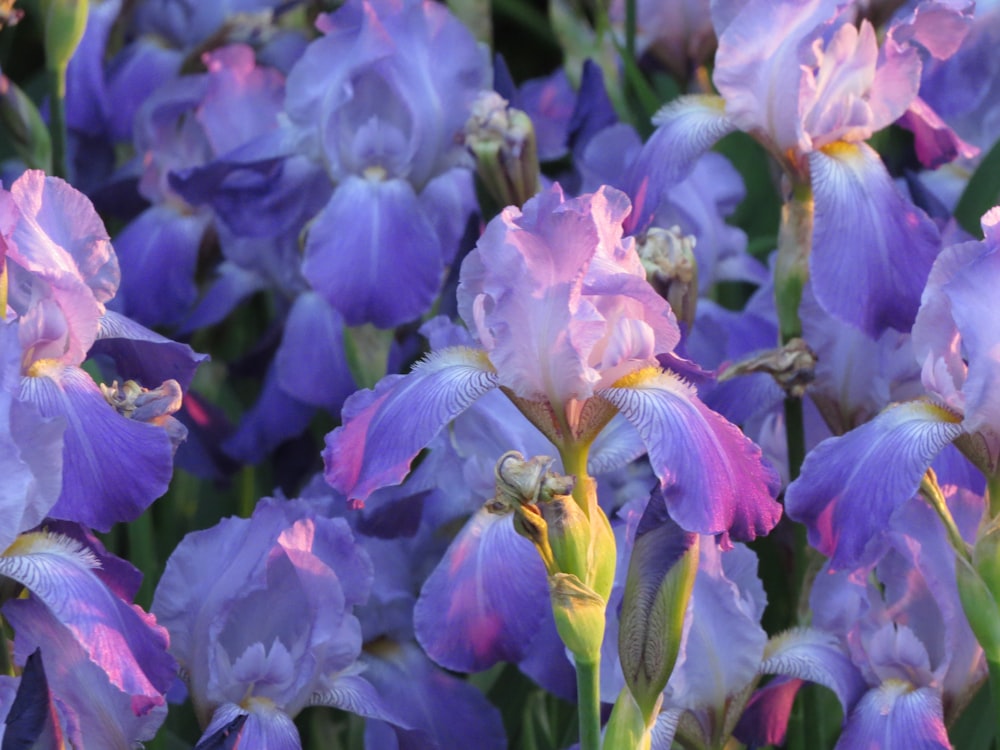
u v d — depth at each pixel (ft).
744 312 4.34
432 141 4.33
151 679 3.32
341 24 4.33
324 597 3.65
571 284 3.32
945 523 3.50
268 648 3.65
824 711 3.90
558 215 3.32
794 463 3.91
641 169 4.00
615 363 3.37
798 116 3.83
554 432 3.39
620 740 3.39
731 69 3.87
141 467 3.42
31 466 3.31
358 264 4.22
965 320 3.43
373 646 3.92
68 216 3.53
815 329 3.89
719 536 3.43
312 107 4.33
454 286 4.11
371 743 3.89
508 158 4.00
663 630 3.37
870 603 3.68
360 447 3.43
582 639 3.31
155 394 3.53
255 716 3.60
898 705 3.63
